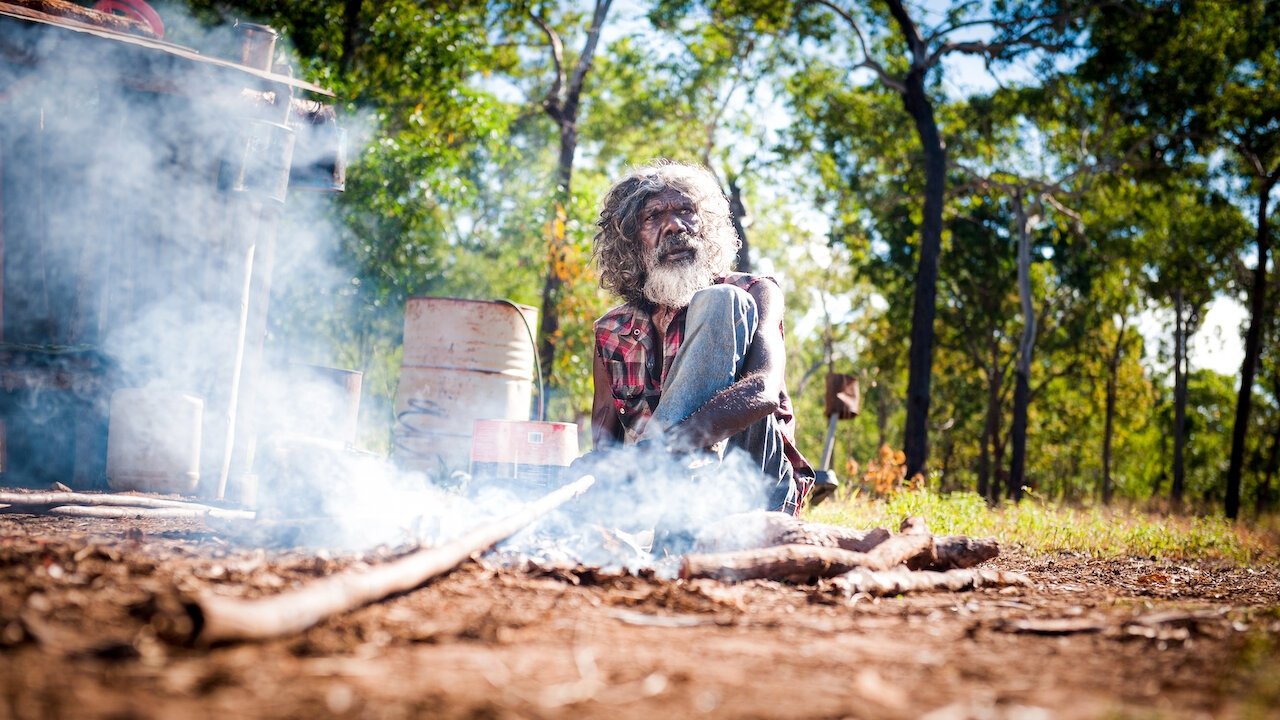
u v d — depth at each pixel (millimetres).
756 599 3715
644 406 5793
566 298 17828
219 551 4016
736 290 5070
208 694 1945
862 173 30203
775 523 4543
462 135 18969
